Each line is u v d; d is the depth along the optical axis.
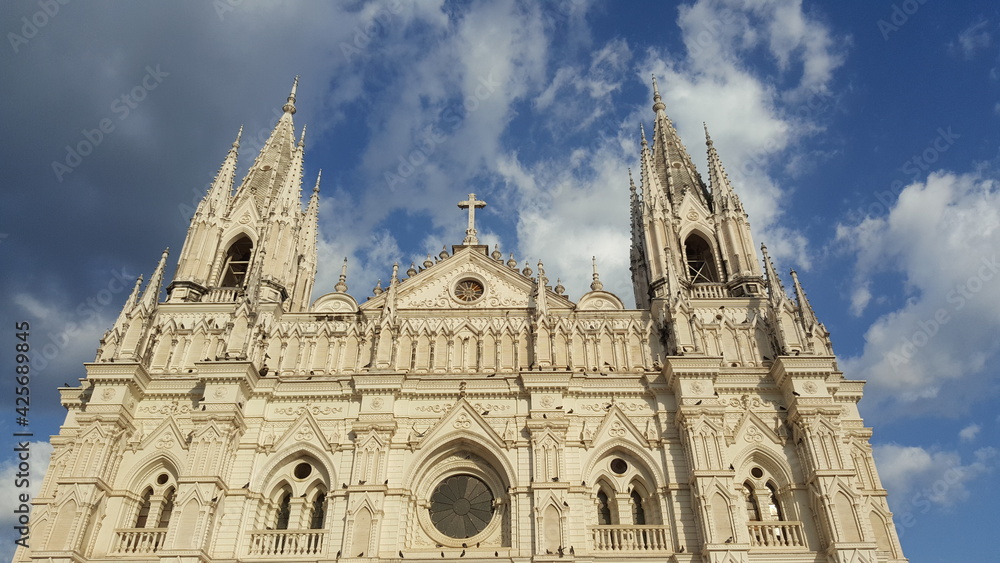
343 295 49.59
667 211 53.38
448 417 41.91
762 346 45.72
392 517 38.62
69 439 41.03
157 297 47.28
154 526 39.22
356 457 39.81
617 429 41.81
